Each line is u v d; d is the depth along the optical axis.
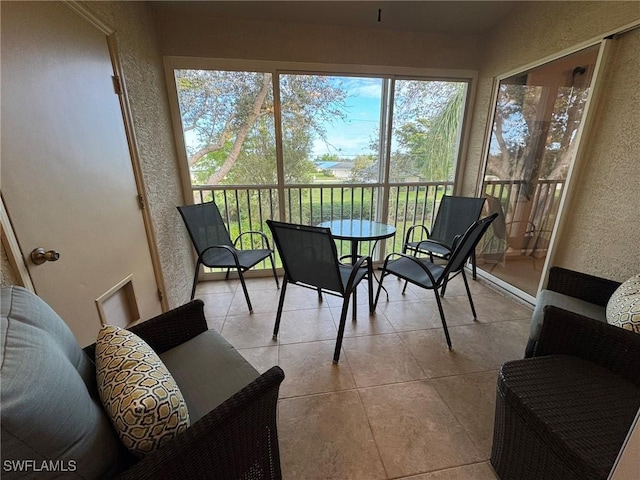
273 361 1.69
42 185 1.06
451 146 2.99
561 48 1.95
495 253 2.73
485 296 2.49
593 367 1.04
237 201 2.85
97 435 0.58
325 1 2.08
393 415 1.32
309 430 1.25
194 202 2.72
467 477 1.07
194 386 0.98
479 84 2.76
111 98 1.55
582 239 1.88
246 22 2.31
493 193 2.70
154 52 2.14
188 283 2.62
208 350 1.15
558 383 0.97
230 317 2.19
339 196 2.98
